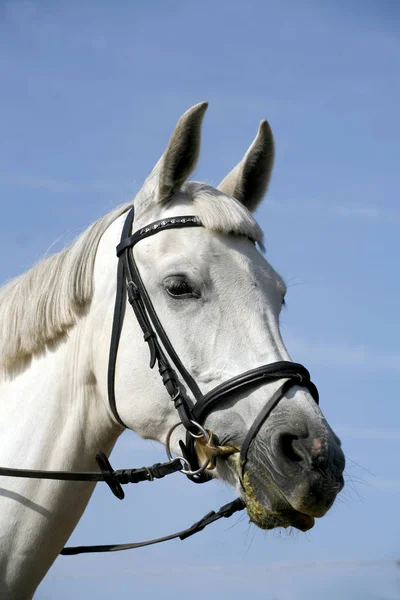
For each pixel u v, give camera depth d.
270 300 5.36
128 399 5.43
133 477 5.39
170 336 5.29
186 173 5.64
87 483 5.54
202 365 5.18
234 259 5.34
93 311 5.69
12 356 5.75
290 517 4.80
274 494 4.79
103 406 5.68
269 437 4.87
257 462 4.90
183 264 5.29
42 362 5.73
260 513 4.86
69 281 5.75
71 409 5.62
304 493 4.65
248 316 5.19
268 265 5.54
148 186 5.79
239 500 5.48
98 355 5.61
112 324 5.55
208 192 5.67
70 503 5.45
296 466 4.75
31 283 5.88
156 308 5.38
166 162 5.57
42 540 5.36
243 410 5.03
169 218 5.50
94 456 5.69
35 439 5.50
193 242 5.36
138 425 5.43
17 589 5.31
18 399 5.66
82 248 5.87
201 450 5.13
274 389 4.99
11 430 5.56
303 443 4.76
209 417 5.11
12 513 5.31
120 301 5.55
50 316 5.72
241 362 5.09
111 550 5.70
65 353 5.72
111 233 5.88
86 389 5.66
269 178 6.27
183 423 5.15
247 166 6.23
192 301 5.27
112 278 5.67
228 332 5.17
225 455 5.08
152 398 5.35
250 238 5.58
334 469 4.70
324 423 4.87
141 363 5.41
